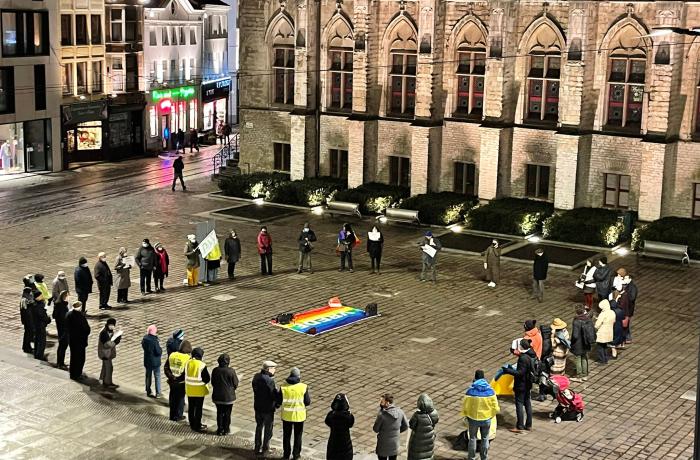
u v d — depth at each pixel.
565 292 37.44
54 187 58.59
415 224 48.53
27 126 62.78
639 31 45.03
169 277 38.72
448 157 51.31
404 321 33.53
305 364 29.05
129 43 69.81
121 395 26.14
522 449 23.08
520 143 48.97
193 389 23.52
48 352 29.98
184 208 52.34
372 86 52.72
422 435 20.66
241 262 41.34
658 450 23.16
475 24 49.19
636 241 43.53
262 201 53.88
